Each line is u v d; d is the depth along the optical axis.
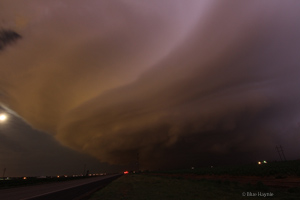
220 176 44.94
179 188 25.22
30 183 51.31
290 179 26.16
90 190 27.22
